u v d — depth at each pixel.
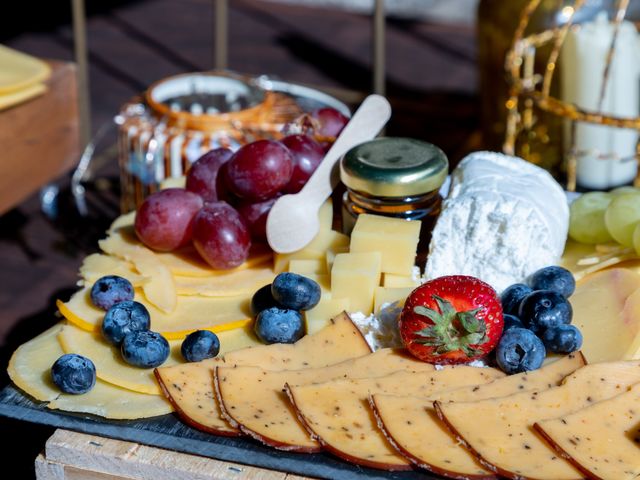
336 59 1.32
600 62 0.82
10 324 0.79
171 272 0.55
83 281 0.55
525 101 0.84
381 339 0.51
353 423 0.46
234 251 0.54
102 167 1.01
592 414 0.46
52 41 1.36
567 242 0.58
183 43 1.38
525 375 0.48
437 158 0.55
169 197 0.55
